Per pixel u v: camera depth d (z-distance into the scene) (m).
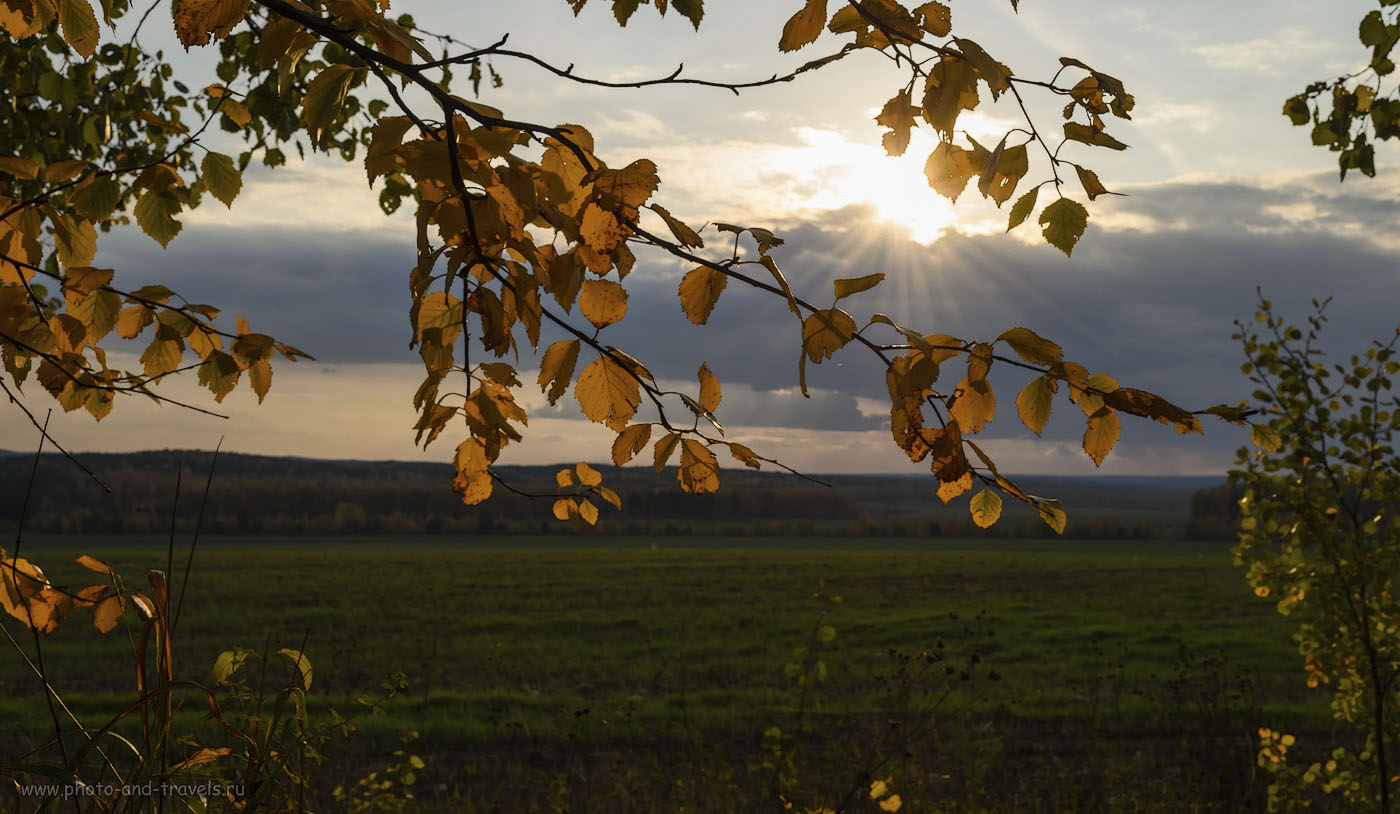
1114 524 90.94
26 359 1.93
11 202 1.85
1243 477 5.13
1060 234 1.25
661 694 13.69
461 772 8.91
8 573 1.89
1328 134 3.77
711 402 1.42
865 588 32.25
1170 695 11.63
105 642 17.91
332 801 4.77
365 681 14.46
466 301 1.14
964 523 97.88
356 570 38.47
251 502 94.12
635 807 6.77
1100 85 1.17
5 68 3.17
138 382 1.93
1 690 13.56
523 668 16.36
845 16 1.21
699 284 1.22
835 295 1.15
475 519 95.19
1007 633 20.25
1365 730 5.17
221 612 24.84
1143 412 1.17
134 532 78.88
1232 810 6.32
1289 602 5.18
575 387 1.33
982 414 1.24
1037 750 9.46
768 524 102.50
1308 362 4.88
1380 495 4.79
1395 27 3.38
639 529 95.50
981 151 1.24
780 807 5.51
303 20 1.06
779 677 14.89
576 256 1.13
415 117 1.03
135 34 2.31
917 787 6.15
